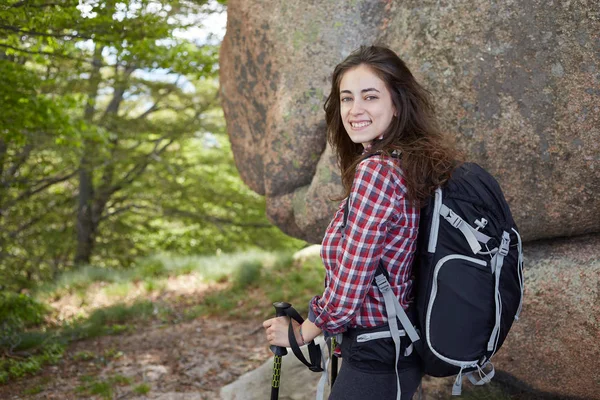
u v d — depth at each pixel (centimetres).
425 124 199
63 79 905
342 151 228
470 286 179
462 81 309
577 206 299
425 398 336
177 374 511
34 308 661
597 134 286
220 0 527
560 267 307
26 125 627
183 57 658
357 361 193
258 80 418
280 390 371
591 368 295
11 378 517
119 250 1581
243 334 622
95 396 465
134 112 1529
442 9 316
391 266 185
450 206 184
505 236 185
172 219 1633
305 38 380
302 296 716
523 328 315
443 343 180
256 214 1595
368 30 366
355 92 197
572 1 285
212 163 1549
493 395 327
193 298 806
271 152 403
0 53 726
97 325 692
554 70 290
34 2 456
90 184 1441
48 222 1441
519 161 304
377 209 177
